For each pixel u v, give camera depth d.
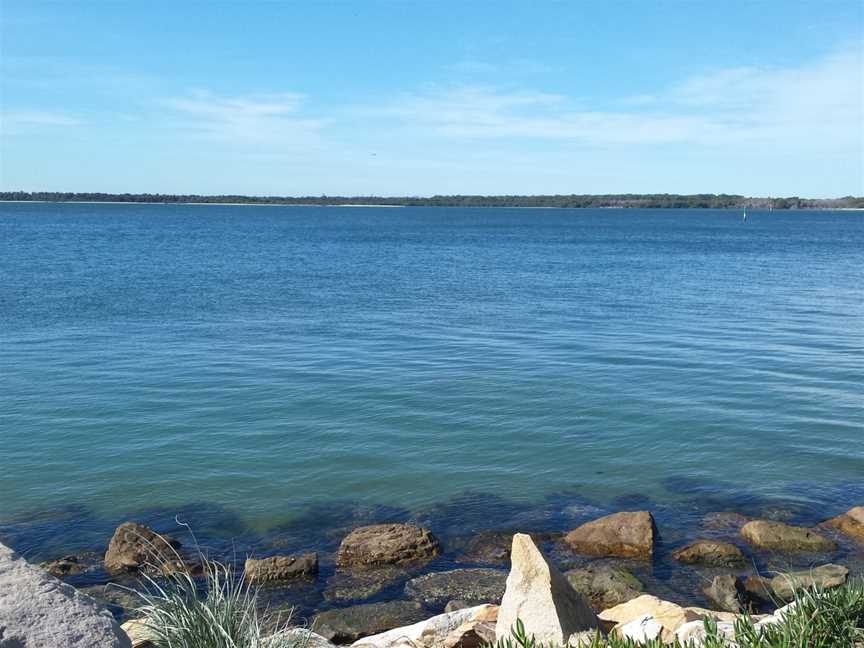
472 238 103.81
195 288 41.94
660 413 18.36
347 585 10.42
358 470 14.71
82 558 11.12
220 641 5.59
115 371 22.09
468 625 7.36
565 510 13.05
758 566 10.97
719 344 27.05
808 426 17.45
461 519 12.67
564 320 32.34
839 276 53.16
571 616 6.20
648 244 92.19
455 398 19.56
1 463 14.85
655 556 11.30
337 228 134.50
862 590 5.46
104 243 79.56
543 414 18.23
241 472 14.55
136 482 14.02
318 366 23.06
